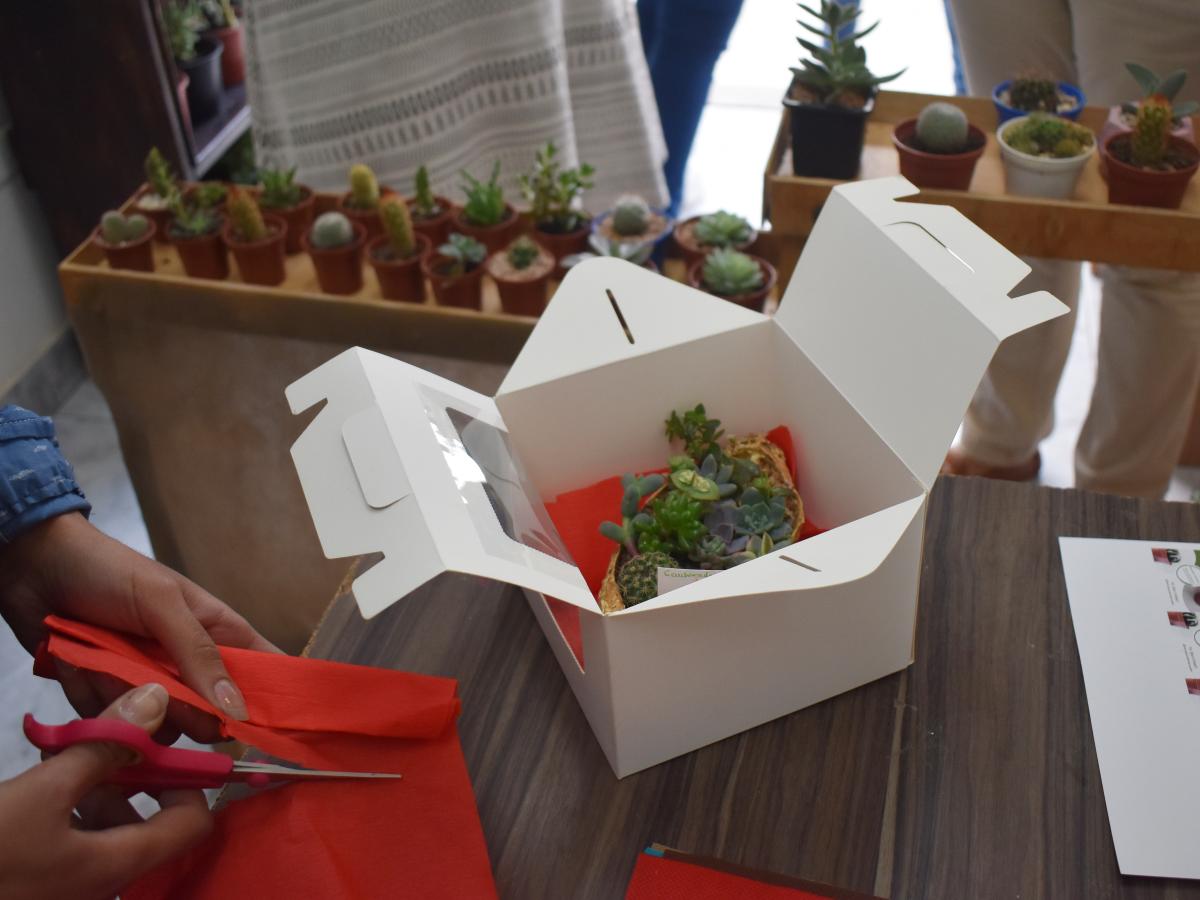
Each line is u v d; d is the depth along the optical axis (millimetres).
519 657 749
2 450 662
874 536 628
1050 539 810
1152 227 1168
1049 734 676
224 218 1432
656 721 645
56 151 1796
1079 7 1345
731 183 2568
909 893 596
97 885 509
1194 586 758
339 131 1513
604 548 840
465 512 604
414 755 625
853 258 780
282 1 1416
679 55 1944
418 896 575
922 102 1409
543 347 813
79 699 649
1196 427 1715
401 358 1308
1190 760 649
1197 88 1341
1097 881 597
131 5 1636
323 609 1545
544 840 632
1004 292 676
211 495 1457
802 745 679
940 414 695
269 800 603
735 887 601
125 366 1384
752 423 909
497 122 1599
